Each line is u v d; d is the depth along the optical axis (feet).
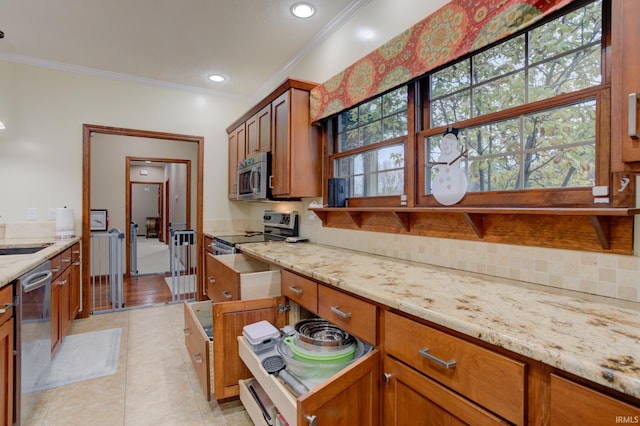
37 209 10.36
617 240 3.49
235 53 9.89
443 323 2.98
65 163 10.72
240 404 6.10
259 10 7.68
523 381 2.49
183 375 7.09
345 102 7.11
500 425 2.62
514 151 4.55
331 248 7.82
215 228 13.33
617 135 2.85
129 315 10.91
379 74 6.19
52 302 7.20
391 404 3.67
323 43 8.77
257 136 10.30
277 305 5.98
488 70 4.92
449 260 5.28
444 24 4.93
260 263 8.77
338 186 7.55
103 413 5.81
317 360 4.37
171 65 10.73
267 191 9.30
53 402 6.10
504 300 3.45
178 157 18.97
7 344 4.76
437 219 5.49
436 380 3.15
